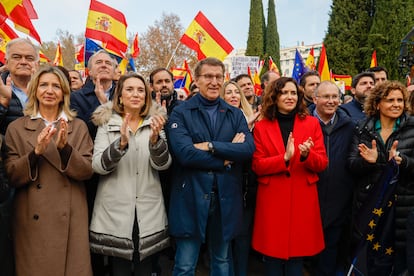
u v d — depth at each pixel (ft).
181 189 8.55
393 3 48.55
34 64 10.34
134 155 8.33
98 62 10.91
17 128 8.02
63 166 7.73
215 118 8.87
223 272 8.61
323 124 10.64
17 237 7.70
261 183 9.36
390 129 9.30
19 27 12.95
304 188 9.16
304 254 9.02
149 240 8.14
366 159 8.80
